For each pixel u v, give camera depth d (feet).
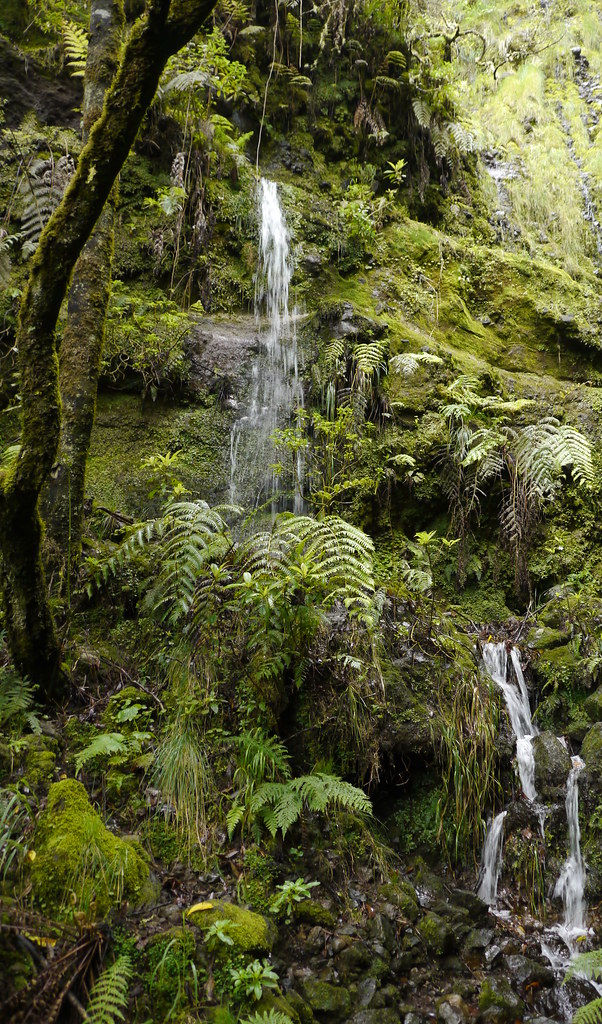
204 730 10.46
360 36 24.52
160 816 9.39
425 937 9.67
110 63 12.92
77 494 11.90
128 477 15.25
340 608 12.59
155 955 7.66
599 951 9.23
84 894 7.77
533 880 11.42
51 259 9.05
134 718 10.58
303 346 18.25
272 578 10.93
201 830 9.39
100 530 13.74
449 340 21.03
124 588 12.27
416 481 17.07
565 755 12.48
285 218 20.79
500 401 18.60
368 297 20.66
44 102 18.65
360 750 11.40
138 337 16.39
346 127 24.09
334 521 11.92
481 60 32.32
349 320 18.54
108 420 15.83
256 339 17.78
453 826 11.71
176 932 7.85
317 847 10.08
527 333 22.20
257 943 8.07
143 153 19.11
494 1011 8.88
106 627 12.05
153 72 8.82
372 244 21.83
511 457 17.87
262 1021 7.23
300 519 11.66
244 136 20.61
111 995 6.81
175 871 8.87
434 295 21.74
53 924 7.22
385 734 11.63
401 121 25.04
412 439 17.67
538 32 33.60
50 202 15.67
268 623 10.92
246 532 15.72
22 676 10.19
